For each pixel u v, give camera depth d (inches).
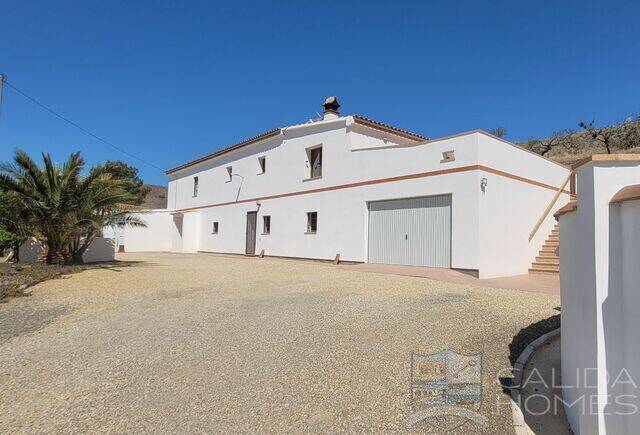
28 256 634.8
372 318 263.4
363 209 617.9
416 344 211.3
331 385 167.8
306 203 729.6
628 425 108.5
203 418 144.6
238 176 929.5
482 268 474.3
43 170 543.5
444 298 322.7
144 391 167.2
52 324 272.2
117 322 274.2
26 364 200.1
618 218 113.9
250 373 182.1
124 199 603.2
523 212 556.7
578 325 130.6
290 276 480.7
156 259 772.6
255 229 863.1
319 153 729.0
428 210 538.0
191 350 213.8
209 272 525.0
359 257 617.9
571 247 140.9
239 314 285.4
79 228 553.6
